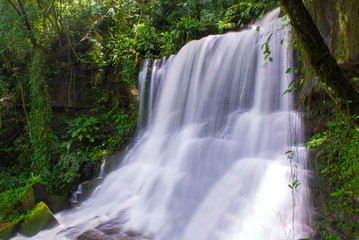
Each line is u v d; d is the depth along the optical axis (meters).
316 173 3.47
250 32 6.14
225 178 4.77
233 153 5.25
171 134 7.12
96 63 9.39
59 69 9.47
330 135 3.50
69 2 10.08
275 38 5.34
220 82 6.48
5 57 9.05
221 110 6.30
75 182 7.57
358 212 2.87
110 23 11.19
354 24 2.93
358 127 2.37
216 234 4.06
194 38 8.69
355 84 3.41
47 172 7.76
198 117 6.75
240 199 4.23
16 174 8.52
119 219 5.31
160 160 6.59
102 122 8.96
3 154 9.12
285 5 2.40
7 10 8.34
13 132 9.62
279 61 5.21
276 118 4.91
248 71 5.92
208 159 5.50
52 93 9.41
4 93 9.63
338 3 3.16
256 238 3.66
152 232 4.67
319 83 3.71
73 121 8.86
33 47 8.98
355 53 2.93
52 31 9.43
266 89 5.46
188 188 5.15
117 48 9.34
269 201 3.84
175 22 9.84
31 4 8.82
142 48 8.96
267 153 4.76
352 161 3.06
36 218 5.46
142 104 8.30
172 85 7.62
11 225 5.43
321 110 3.98
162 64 8.16
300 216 3.44
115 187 6.45
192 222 4.49
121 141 8.30
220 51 6.70
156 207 5.23
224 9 11.03
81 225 5.41
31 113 8.52
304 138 4.16
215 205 4.46
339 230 3.02
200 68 7.03
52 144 8.38
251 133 5.23
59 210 6.34
